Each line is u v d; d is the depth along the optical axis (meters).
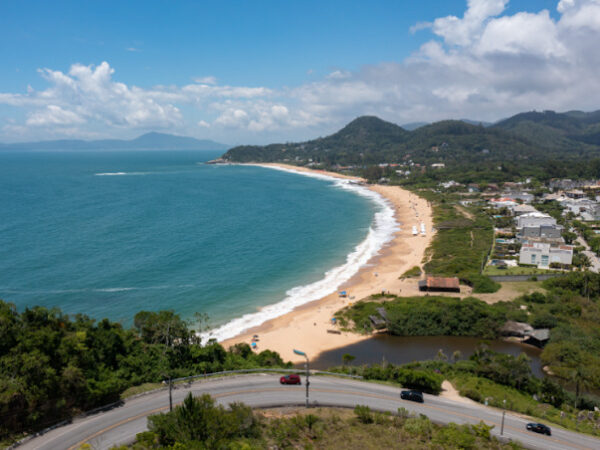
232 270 122.62
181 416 39.78
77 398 46.84
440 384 59.00
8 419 41.31
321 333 85.94
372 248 149.25
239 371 60.81
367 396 55.44
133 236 154.38
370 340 83.69
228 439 39.34
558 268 117.94
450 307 90.06
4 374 42.84
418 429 45.66
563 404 58.94
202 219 189.25
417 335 85.50
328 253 142.62
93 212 194.50
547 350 74.38
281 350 79.12
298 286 112.50
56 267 117.81
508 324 84.19
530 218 161.88
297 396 53.84
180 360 60.88
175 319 66.44
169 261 127.56
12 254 127.44
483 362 67.88
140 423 44.78
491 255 132.38
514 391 61.19
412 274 117.56
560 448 45.53
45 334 48.22
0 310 51.41
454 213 199.50
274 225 182.50
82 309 92.44
